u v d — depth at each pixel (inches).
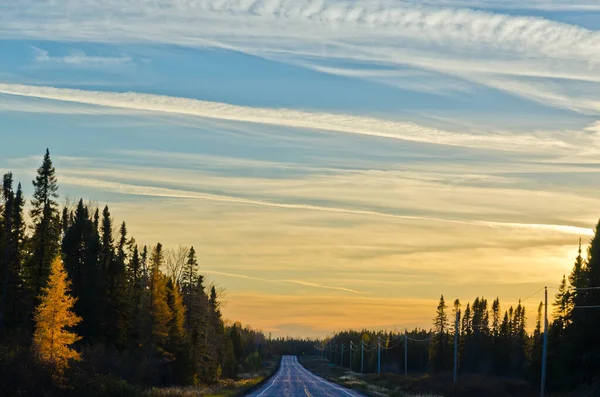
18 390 1342.3
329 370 7790.4
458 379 3408.0
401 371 6732.3
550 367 2957.7
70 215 3909.9
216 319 4837.6
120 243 3905.0
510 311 5521.7
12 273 2635.3
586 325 2778.1
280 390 2992.1
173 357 3196.4
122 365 2517.2
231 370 5172.2
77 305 3002.0
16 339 2028.8
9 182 2699.3
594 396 2384.4
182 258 4050.2
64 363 1674.5
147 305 3068.4
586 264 2967.5
